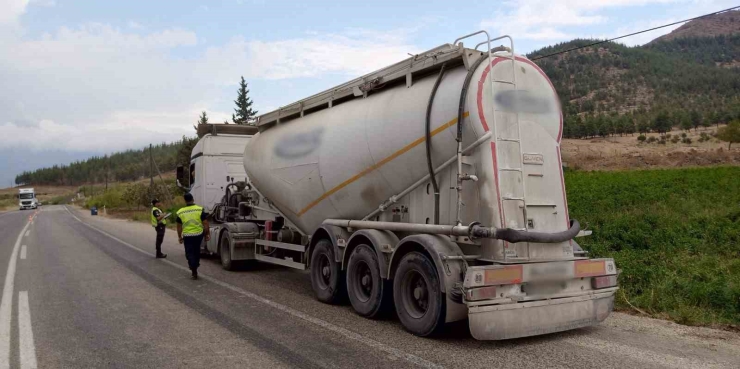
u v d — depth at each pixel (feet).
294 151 32.30
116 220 133.69
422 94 23.16
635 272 29.48
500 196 19.84
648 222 49.29
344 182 27.55
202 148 49.19
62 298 29.40
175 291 31.42
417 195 23.59
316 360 18.02
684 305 24.84
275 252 36.52
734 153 219.20
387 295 23.73
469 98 20.34
